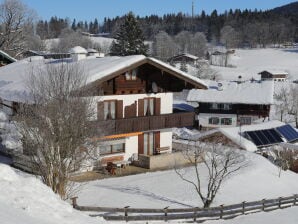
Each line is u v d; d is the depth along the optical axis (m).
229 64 139.00
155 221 18.67
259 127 43.31
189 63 121.50
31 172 22.97
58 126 16.73
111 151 28.14
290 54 157.62
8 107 26.64
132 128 27.55
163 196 22.92
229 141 39.53
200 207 21.47
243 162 30.64
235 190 25.64
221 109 58.81
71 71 19.56
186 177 26.52
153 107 30.36
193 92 59.94
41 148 16.84
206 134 40.88
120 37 81.06
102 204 20.25
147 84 29.58
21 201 12.64
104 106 27.53
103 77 24.69
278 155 35.41
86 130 17.38
